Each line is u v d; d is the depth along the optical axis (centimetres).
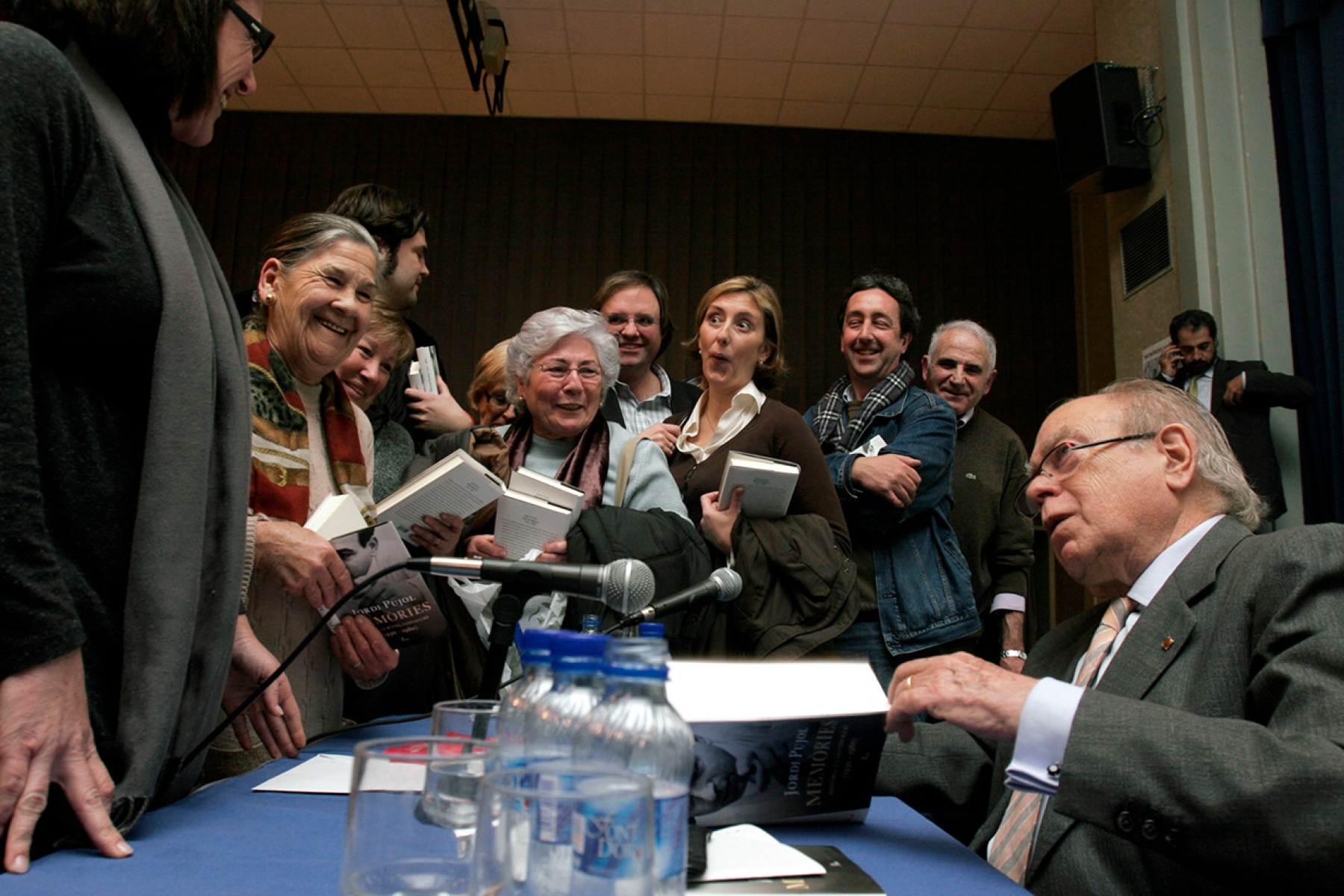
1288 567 99
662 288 314
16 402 77
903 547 235
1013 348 576
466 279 586
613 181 600
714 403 237
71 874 73
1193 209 358
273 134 607
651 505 201
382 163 603
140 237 93
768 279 586
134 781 87
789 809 98
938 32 514
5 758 74
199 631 101
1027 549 280
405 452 237
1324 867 76
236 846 82
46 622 76
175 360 94
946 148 606
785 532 192
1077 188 415
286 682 119
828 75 556
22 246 81
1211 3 366
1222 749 82
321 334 164
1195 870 83
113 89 98
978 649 287
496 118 610
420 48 544
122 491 94
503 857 52
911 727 100
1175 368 341
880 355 277
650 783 53
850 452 256
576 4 504
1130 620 117
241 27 106
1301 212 321
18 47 81
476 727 86
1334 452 299
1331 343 304
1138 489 118
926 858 88
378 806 60
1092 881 96
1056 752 88
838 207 597
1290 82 331
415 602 142
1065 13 496
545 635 74
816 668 102
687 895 72
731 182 600
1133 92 399
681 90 577
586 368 208
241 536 105
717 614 182
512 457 213
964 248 591
